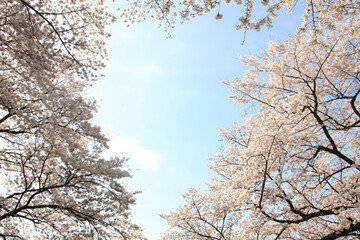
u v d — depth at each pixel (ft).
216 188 39.34
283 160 24.45
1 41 20.44
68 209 24.54
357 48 24.59
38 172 27.61
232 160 39.42
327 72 28.43
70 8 23.32
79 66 25.25
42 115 24.09
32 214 27.37
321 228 27.99
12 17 20.36
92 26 23.71
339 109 29.27
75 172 25.82
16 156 28.07
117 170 26.22
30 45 20.95
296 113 23.94
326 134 23.16
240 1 10.89
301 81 27.89
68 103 26.03
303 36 26.40
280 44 28.94
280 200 27.94
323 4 13.85
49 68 22.62
